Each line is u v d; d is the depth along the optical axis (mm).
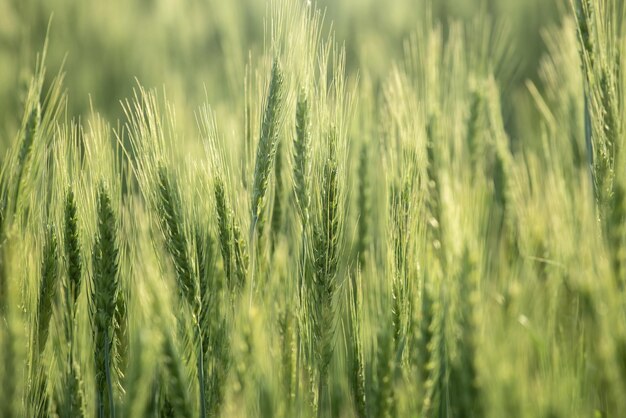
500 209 1121
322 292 972
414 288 953
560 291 964
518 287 899
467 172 1044
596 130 979
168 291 937
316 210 974
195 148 1118
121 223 994
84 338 983
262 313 914
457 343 888
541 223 1035
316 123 981
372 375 934
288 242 1069
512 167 1153
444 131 1150
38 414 967
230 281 970
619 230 922
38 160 959
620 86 980
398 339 948
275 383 892
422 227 979
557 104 1276
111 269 955
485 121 1213
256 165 981
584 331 905
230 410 897
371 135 1180
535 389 841
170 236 951
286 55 985
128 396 853
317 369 975
